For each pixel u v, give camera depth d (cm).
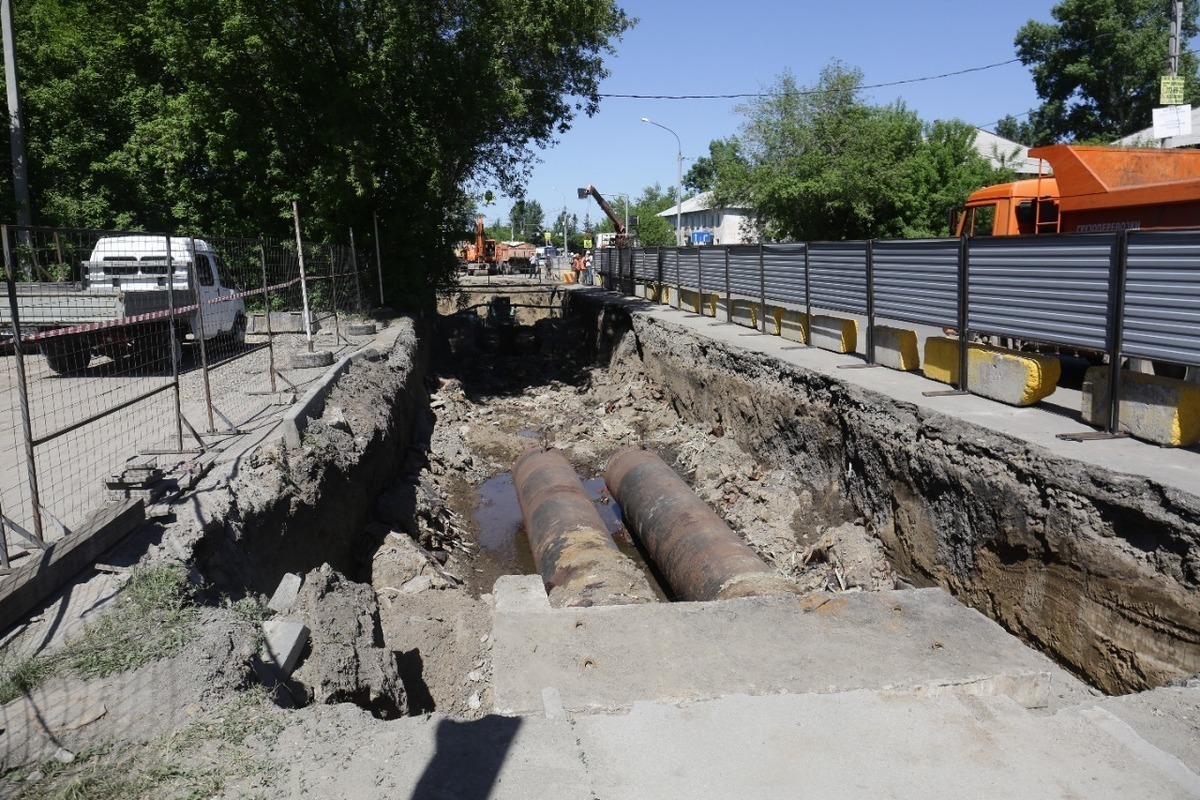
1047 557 616
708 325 1717
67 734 363
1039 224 1308
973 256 853
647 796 337
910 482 799
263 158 1942
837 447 969
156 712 381
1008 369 808
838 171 2714
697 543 823
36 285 835
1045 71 4084
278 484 707
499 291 4000
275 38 1798
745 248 1622
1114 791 339
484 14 2000
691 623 507
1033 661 455
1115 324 663
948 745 374
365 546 879
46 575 463
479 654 656
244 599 513
